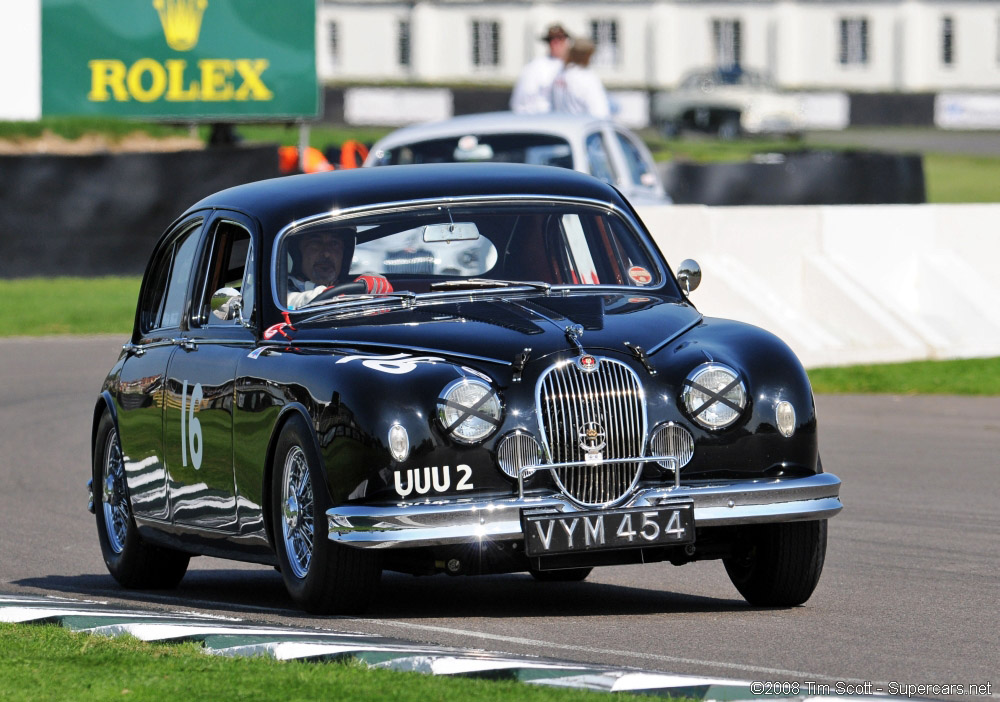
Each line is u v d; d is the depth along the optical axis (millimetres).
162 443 27531
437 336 23234
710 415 22781
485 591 27250
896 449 43062
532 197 26938
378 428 21906
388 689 17812
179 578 29422
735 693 17484
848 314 61188
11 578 29828
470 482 22016
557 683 18172
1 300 77812
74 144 107812
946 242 65125
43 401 53031
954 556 28906
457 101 196250
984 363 60031
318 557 22656
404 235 25984
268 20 111250
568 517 22000
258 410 24125
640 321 23969
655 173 62219
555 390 22344
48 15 110750
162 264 29812
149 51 111250
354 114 196000
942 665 20047
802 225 62219
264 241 25906
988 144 185125
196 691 18016
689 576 28641
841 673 19516
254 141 140000
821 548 23828
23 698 18062
